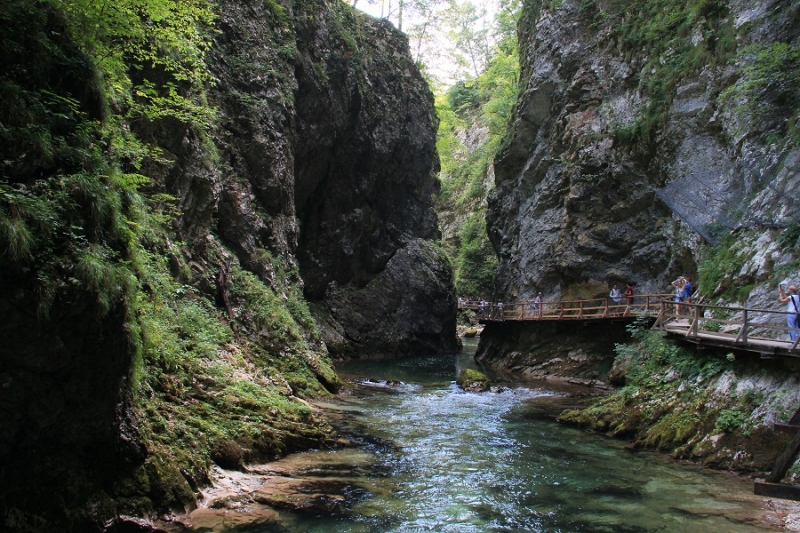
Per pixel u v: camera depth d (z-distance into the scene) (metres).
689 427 11.18
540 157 31.56
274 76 22.70
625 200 25.20
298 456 10.01
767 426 9.86
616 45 27.69
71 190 6.27
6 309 5.43
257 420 10.12
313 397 15.68
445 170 69.56
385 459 10.31
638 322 18.81
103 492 6.30
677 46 23.67
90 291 6.01
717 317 14.84
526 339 27.19
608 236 25.42
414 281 35.41
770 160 16.39
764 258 14.52
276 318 16.97
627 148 25.03
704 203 18.78
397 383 20.94
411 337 34.53
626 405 13.24
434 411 15.41
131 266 7.31
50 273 5.73
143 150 11.70
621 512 7.91
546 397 18.42
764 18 19.70
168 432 7.82
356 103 31.20
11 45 6.30
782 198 15.09
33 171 6.15
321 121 27.83
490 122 51.19
